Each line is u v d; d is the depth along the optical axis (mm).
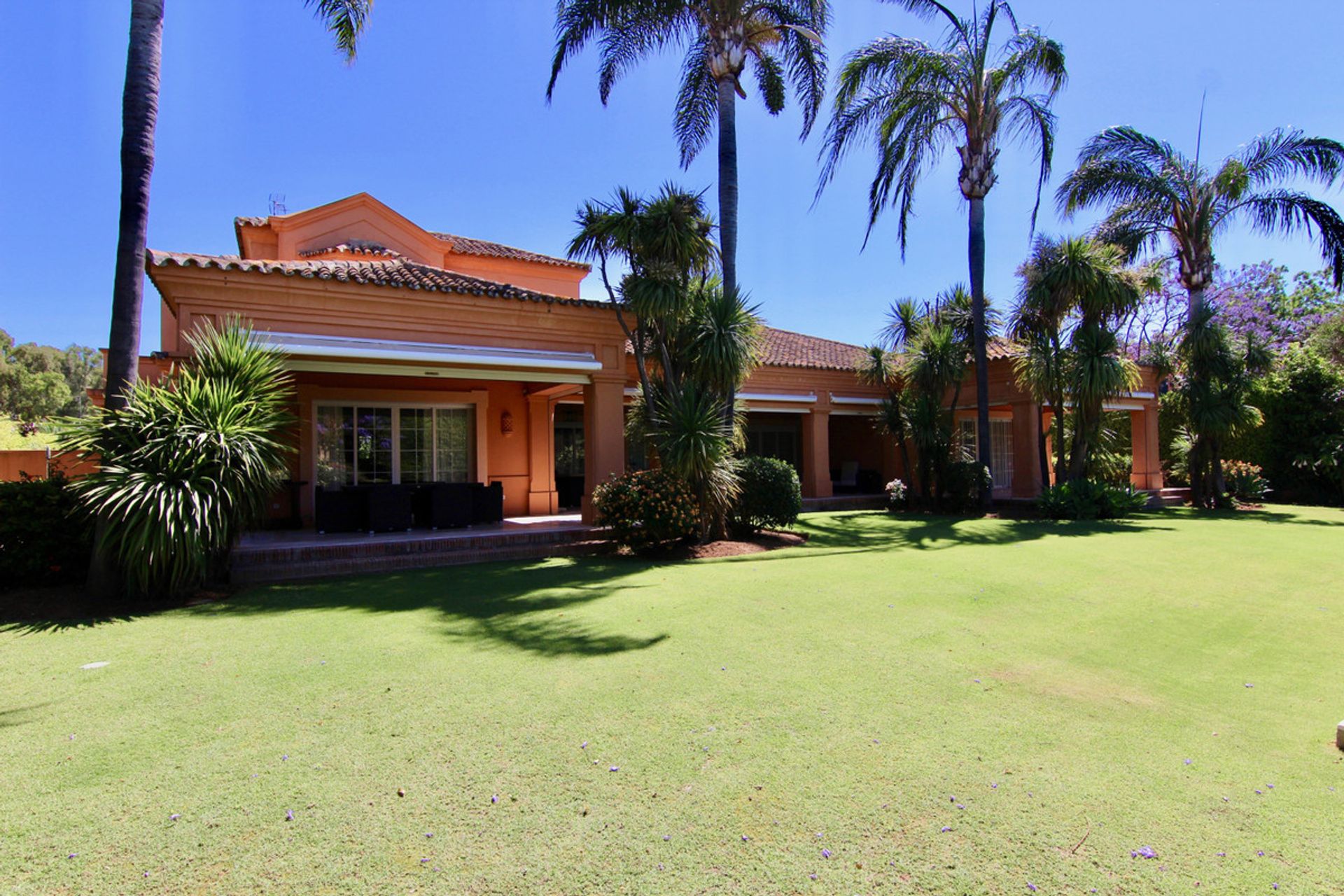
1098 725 3584
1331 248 15148
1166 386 19672
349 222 15273
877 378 16188
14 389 36688
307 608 6266
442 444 12961
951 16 13984
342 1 8508
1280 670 4504
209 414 6773
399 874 2336
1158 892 2227
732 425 11039
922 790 2893
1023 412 16266
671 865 2381
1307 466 17766
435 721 3615
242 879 2305
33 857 2426
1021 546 10023
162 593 6602
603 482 10562
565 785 2936
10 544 6715
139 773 3053
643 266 10008
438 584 7348
